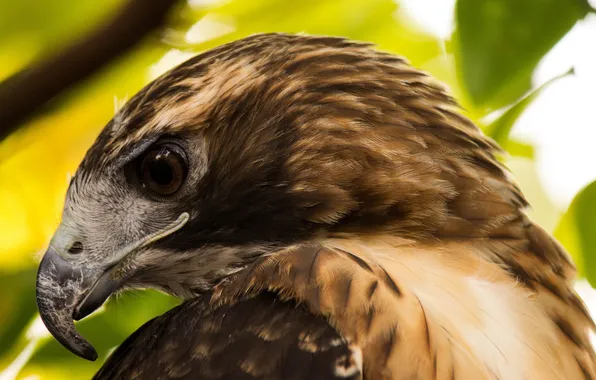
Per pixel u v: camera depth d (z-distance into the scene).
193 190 8.91
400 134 8.55
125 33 9.02
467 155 8.57
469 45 9.89
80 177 9.09
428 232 8.39
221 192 8.85
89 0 11.38
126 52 9.11
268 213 8.74
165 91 8.97
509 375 7.75
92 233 8.97
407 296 7.88
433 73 11.55
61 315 8.79
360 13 11.71
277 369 7.55
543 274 8.44
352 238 8.48
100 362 10.64
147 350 8.12
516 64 9.87
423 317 7.77
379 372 7.57
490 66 9.87
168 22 9.23
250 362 7.61
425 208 8.41
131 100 9.09
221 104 8.87
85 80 9.12
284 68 8.86
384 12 11.68
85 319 10.52
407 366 7.58
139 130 8.93
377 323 7.70
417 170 8.46
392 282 7.96
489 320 7.95
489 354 7.77
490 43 9.86
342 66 8.77
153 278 9.02
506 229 8.46
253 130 8.79
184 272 8.96
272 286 7.97
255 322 7.79
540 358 7.95
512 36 9.86
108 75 9.97
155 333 8.24
